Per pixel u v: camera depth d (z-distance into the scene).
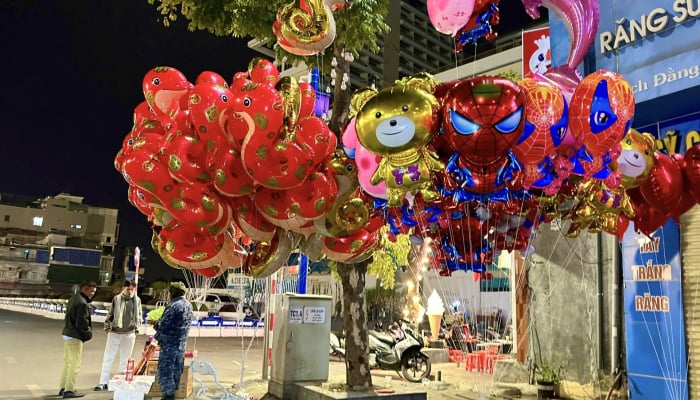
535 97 3.53
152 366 8.66
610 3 7.12
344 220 4.30
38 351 13.72
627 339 7.09
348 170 4.20
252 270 4.55
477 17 4.13
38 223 66.50
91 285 8.59
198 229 4.00
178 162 3.72
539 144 3.55
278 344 8.25
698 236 6.36
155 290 36.44
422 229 4.52
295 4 4.12
